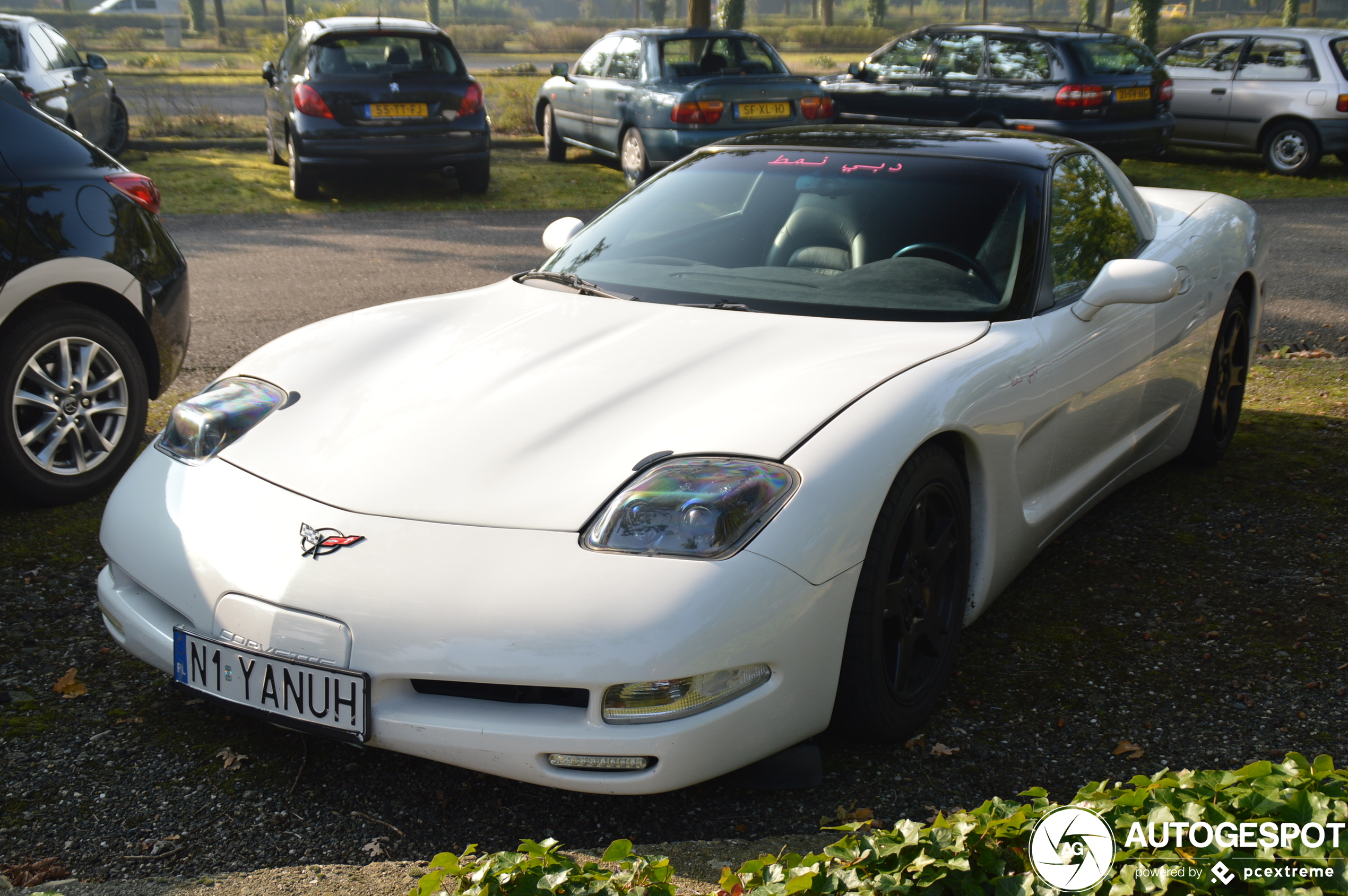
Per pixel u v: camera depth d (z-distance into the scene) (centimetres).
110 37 4781
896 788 237
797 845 216
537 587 207
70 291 397
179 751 248
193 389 523
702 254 336
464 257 850
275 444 253
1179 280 311
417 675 208
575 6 9794
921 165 348
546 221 1014
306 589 217
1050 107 1165
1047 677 285
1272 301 729
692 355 271
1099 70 1162
